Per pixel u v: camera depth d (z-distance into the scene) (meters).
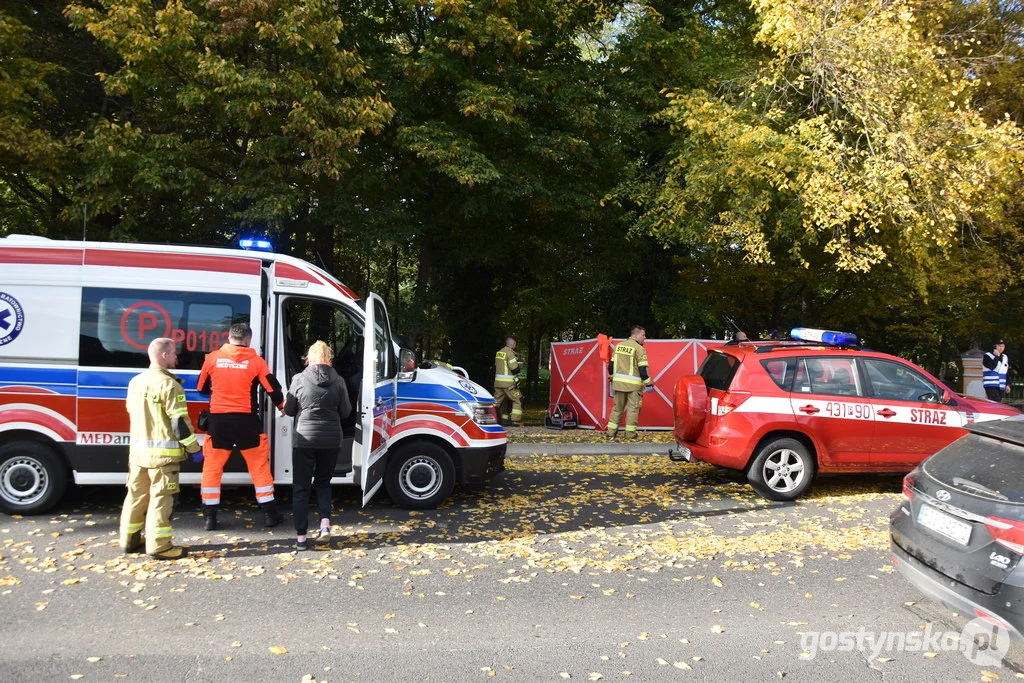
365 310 6.82
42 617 4.61
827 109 13.34
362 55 13.95
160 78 11.22
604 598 5.18
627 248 18.89
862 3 12.06
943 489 4.50
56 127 13.88
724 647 4.38
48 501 6.86
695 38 16.44
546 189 15.18
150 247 7.00
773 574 5.76
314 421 6.06
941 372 31.42
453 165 12.90
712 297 17.31
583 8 15.83
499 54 13.95
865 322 21.53
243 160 11.86
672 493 8.56
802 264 13.48
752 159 12.41
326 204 13.30
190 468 7.01
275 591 5.16
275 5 10.87
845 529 7.07
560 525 7.06
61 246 6.89
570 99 14.69
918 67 11.94
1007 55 14.34
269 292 7.12
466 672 3.98
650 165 17.33
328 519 6.27
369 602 5.00
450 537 6.57
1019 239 14.91
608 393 13.65
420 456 7.52
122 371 6.84
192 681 3.81
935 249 13.88
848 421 8.30
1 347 6.73
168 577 5.38
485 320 19.59
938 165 11.69
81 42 13.68
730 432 8.19
